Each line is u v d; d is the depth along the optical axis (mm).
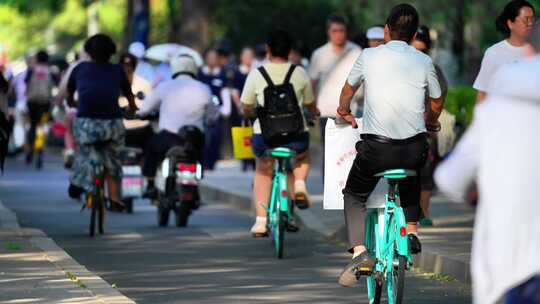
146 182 46844
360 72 25547
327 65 45125
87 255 36281
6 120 35844
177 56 45250
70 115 61656
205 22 89562
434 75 25375
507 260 15188
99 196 41281
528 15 29828
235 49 109188
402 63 25234
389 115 24953
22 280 27953
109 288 26844
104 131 40531
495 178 15281
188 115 44531
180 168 44406
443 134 38625
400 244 24656
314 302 27453
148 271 32781
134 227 44844
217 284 30359
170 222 47219
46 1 125250
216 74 67625
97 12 160375
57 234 42062
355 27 88750
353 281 25594
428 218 39875
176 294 28609
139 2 96625
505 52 30156
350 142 27734
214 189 58531
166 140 44656
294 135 36406
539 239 15219
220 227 45188
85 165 41281
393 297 25188
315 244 39531
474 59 76938
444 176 15547
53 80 83312
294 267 33812
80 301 25031
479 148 15391
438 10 77500
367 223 26531
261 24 108812
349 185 25625
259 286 30000
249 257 36062
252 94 36750
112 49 40750
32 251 33219
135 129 48938
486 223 15336
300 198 37281
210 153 69312
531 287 15336
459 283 30625
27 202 54062
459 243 34812
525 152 15250
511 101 15391
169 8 110750
